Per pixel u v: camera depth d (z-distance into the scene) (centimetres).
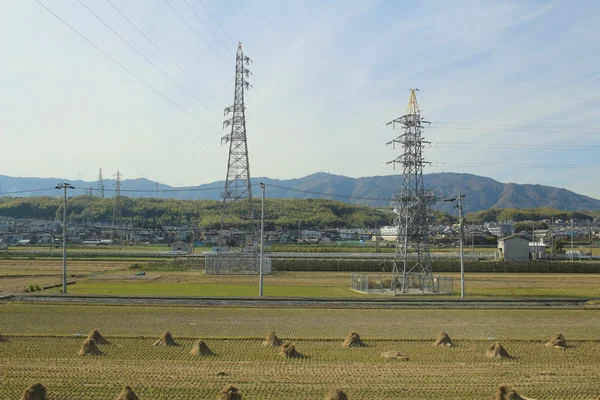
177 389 2467
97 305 4775
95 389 2439
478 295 6159
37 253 11888
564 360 3198
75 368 2791
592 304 5375
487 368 2973
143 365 2891
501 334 3934
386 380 2691
